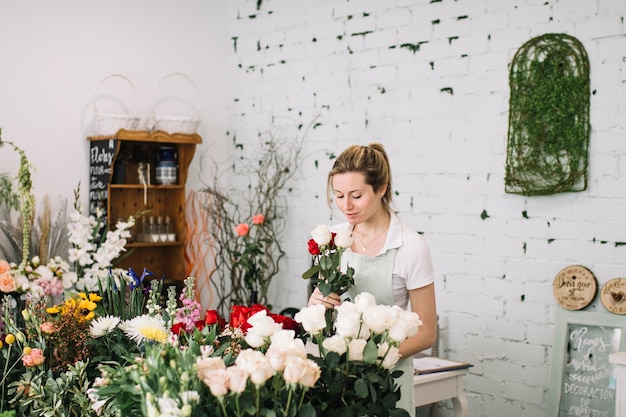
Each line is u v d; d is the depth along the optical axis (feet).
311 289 15.52
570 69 12.72
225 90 18.08
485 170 13.79
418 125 14.69
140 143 15.97
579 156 12.62
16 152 14.55
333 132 16.06
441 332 14.43
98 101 15.74
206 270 17.51
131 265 16.31
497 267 13.70
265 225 16.99
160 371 5.68
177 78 17.10
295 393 5.81
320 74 16.26
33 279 13.48
